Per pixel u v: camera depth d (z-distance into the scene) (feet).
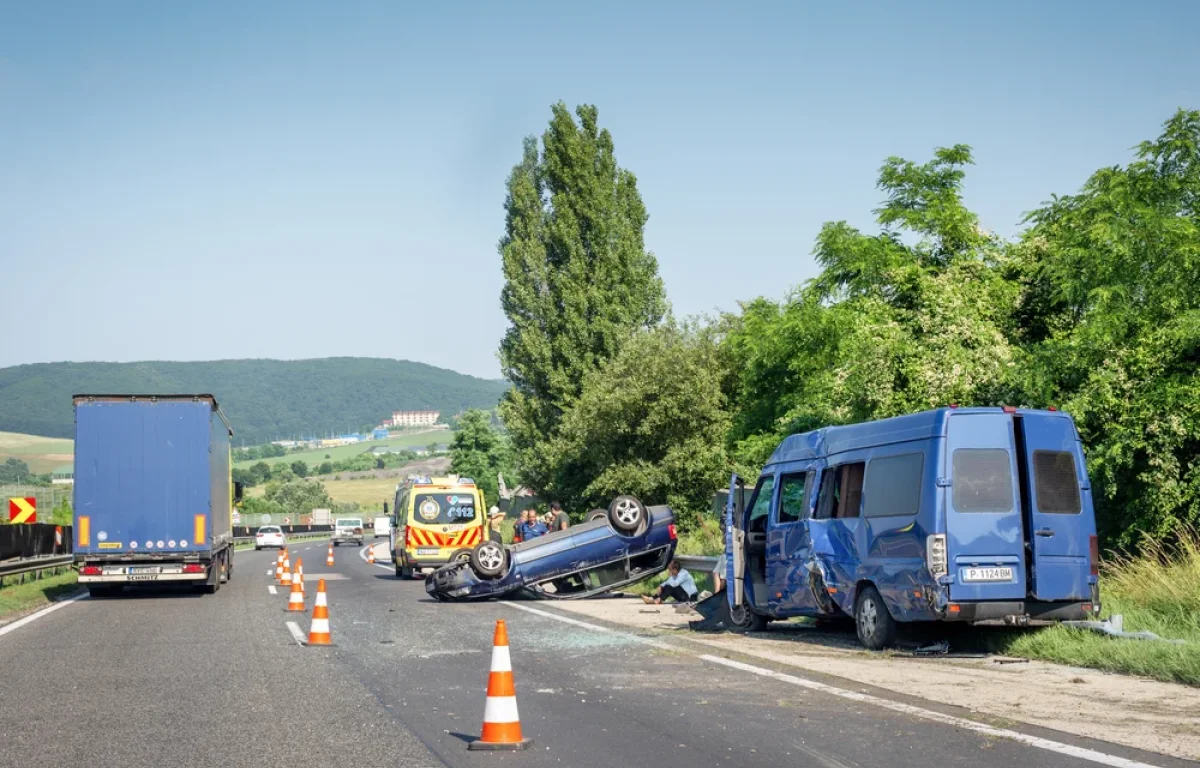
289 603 65.31
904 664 38.68
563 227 143.84
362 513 585.63
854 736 26.35
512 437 148.66
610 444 117.80
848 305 87.56
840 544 44.45
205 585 90.68
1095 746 24.68
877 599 42.52
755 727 27.71
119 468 78.07
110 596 81.05
